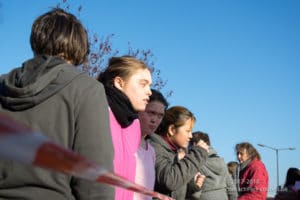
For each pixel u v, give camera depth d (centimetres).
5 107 176
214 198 560
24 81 174
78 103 175
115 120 246
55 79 176
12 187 164
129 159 249
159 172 351
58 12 205
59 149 72
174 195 369
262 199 745
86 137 171
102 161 171
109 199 171
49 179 164
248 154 795
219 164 564
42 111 172
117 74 277
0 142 61
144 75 282
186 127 411
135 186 143
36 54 197
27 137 64
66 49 195
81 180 167
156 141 369
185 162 355
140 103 279
